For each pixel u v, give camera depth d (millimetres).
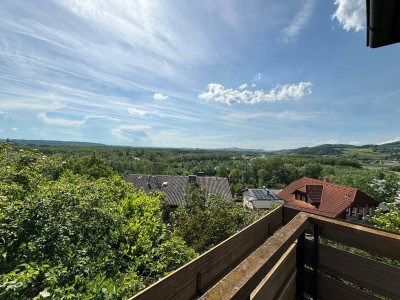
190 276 1094
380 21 1542
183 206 11461
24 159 8383
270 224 1774
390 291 1304
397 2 1371
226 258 1312
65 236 3961
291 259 1454
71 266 3502
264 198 35844
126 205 6805
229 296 633
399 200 30906
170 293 983
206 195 13281
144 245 4758
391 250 1307
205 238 7543
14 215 4078
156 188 28328
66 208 4777
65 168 10023
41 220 4172
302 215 1606
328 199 19484
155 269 4211
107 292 2648
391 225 7234
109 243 4863
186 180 30469
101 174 18500
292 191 24016
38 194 4809
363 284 1403
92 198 5508
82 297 2580
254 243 1566
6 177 6211
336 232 1522
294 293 1487
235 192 55750
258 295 933
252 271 772
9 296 2426
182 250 4828
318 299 1581
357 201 18344
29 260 3523
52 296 2521
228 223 8086
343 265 1490
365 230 1404
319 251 1604
